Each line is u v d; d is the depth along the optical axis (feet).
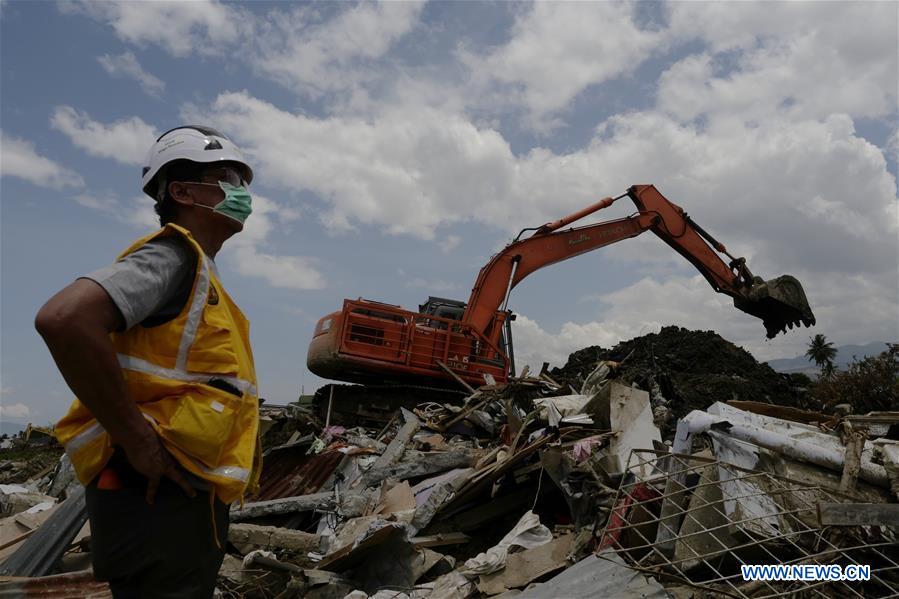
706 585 12.14
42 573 14.93
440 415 35.47
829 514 11.25
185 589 6.64
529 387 34.96
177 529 6.50
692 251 48.11
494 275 45.52
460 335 43.70
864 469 13.84
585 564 13.80
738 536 12.92
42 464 40.29
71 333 5.45
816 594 11.52
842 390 43.98
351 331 42.50
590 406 23.40
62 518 15.98
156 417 6.39
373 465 27.78
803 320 46.62
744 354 59.00
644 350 58.39
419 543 20.29
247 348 7.59
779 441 14.21
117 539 6.41
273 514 23.95
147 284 6.12
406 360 42.42
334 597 17.92
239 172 8.13
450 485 21.33
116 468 6.48
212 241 7.74
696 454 15.21
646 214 48.08
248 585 17.47
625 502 15.40
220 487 6.72
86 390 5.66
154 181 7.88
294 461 32.19
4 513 23.99
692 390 49.26
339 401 44.01
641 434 21.86
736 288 48.01
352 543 19.15
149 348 6.46
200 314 6.68
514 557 16.78
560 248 47.03
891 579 11.86
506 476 22.25
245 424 7.11
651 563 13.52
